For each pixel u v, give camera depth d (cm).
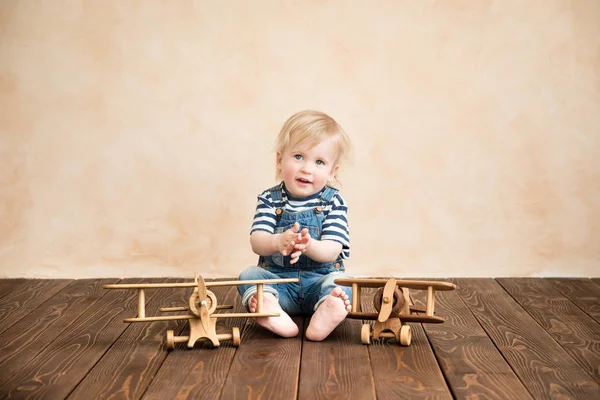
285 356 191
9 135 298
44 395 163
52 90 298
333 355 192
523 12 296
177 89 298
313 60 297
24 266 301
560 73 297
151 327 220
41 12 296
